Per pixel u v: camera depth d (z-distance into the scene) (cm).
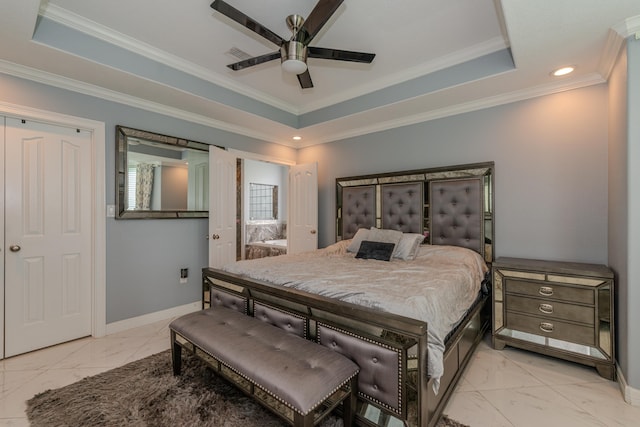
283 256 322
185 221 352
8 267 244
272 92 351
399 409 148
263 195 693
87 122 275
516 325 248
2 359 240
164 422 166
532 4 168
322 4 167
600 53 216
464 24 225
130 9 208
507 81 263
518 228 291
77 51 222
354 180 409
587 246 257
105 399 186
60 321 269
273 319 211
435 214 336
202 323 201
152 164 321
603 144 250
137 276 311
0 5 168
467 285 226
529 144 285
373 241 321
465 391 197
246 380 154
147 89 279
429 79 289
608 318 212
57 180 267
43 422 167
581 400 188
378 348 155
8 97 235
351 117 358
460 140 326
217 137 383
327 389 137
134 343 270
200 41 248
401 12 212
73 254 276
